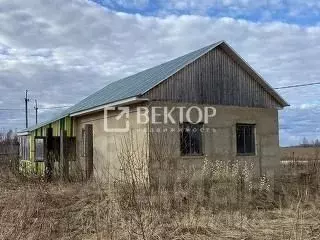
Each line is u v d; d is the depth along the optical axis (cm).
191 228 891
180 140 1666
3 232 765
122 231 792
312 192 1434
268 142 1912
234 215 1038
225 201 1170
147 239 770
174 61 1961
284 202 1348
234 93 1834
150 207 844
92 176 1585
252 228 955
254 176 1830
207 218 980
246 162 1833
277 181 1719
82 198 1216
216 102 1780
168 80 1669
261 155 1881
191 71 1730
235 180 1388
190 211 957
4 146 3359
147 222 809
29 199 1107
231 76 1834
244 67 1861
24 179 1648
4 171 1781
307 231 917
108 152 1858
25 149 2448
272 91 1919
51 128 2073
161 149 1130
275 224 1010
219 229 922
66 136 2067
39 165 1948
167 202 966
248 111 1866
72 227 934
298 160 2258
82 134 2088
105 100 1850
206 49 1767
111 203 891
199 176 1409
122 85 2166
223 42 1780
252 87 1891
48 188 1397
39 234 802
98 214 879
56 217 1024
